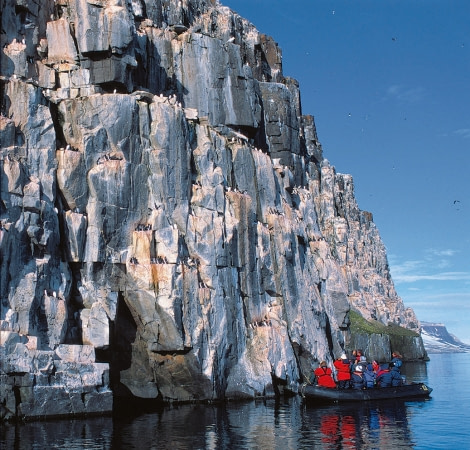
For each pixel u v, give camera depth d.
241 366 56.06
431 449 33.84
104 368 45.41
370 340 106.81
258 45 82.88
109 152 52.31
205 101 67.06
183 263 52.84
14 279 43.47
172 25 68.88
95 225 49.72
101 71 54.94
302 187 86.25
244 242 60.75
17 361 41.22
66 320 46.41
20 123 47.41
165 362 52.34
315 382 55.19
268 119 80.88
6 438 35.31
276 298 64.88
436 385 73.06
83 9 54.78
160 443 34.44
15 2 53.16
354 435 37.47
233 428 39.56
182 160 56.28
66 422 41.09
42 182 47.56
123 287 51.19
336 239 124.81
